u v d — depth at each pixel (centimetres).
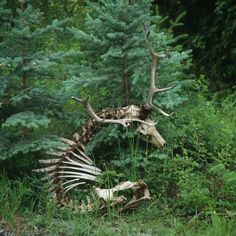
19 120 1070
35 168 1151
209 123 1262
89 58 1305
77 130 1202
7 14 1175
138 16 1197
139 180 1069
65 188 1105
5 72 1198
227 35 1962
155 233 1002
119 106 1207
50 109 1155
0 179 1114
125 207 1064
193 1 2105
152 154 1134
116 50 1173
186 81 1232
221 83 1973
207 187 1109
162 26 2111
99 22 1195
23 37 1100
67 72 1224
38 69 1109
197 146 1194
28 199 1091
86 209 1061
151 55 1117
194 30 2117
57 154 1122
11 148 1102
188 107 1323
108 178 1098
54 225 1019
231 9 1933
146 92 1183
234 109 1504
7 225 1022
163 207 1084
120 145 1178
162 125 1207
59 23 1123
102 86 1202
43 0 1415
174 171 1135
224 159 1159
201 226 1012
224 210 1053
